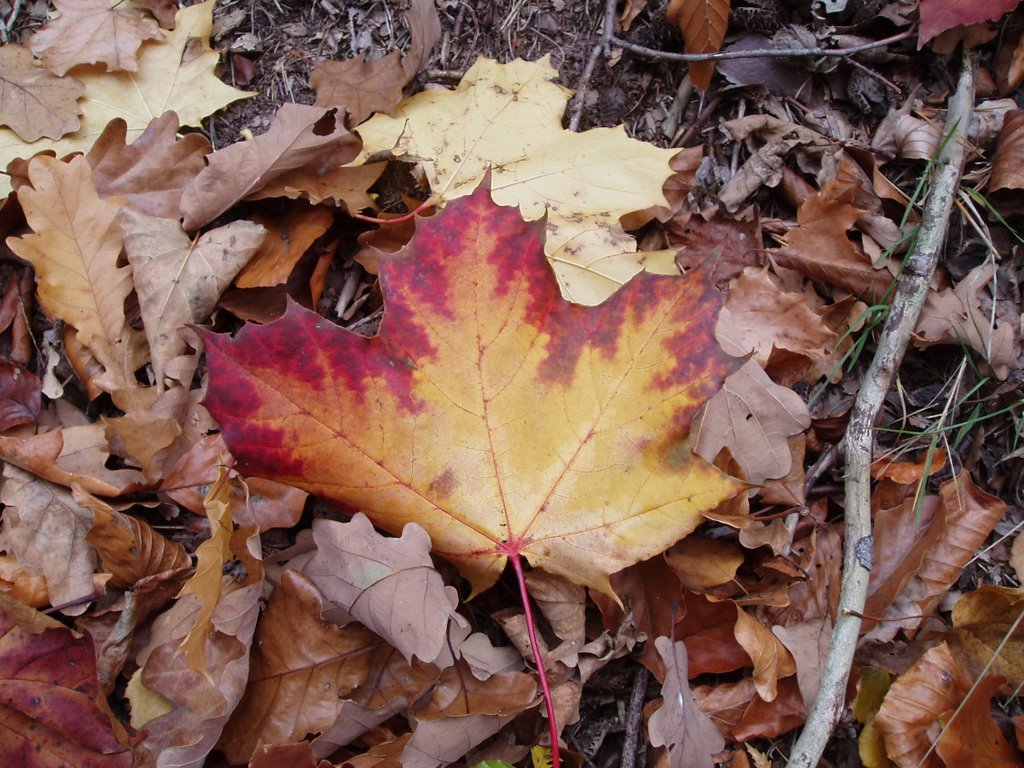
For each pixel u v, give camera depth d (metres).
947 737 0.30
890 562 0.33
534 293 0.27
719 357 0.27
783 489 0.34
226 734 0.29
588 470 0.28
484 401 0.28
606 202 0.35
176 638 0.30
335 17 0.40
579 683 0.31
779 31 0.39
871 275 0.37
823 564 0.34
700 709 0.32
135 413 0.33
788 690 0.32
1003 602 0.32
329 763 0.28
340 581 0.29
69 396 0.34
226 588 0.30
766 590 0.33
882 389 0.34
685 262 0.37
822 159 0.38
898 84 0.40
